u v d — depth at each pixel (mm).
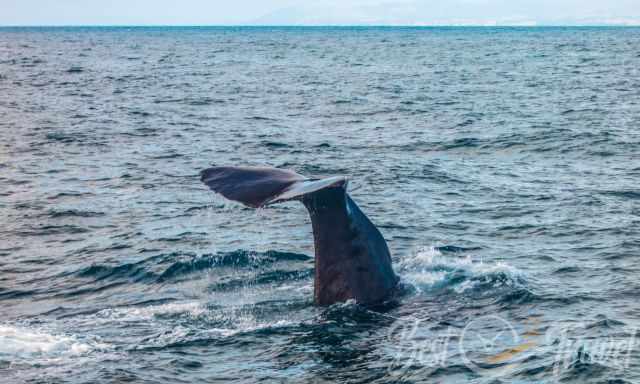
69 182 29094
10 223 22984
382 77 89000
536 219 22531
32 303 15852
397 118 49688
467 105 57500
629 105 56219
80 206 25109
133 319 14320
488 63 118188
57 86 75188
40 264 18766
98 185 28562
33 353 12422
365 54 151000
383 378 11344
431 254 17578
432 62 122062
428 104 58438
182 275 17297
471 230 21375
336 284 13945
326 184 12391
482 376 11352
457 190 27000
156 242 20422
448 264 16500
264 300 15133
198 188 27766
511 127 43812
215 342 12898
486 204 24703
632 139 38406
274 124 47219
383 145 38281
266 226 21938
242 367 11844
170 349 12617
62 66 109750
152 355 12352
